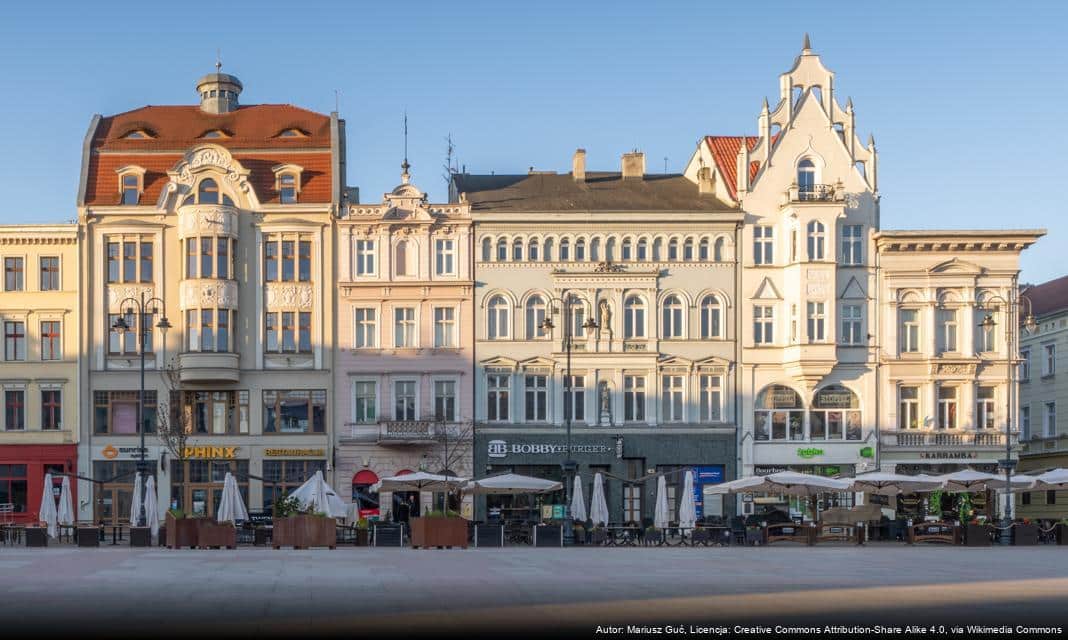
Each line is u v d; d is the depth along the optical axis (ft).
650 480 248.73
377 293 250.16
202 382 248.93
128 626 76.64
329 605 87.45
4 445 248.93
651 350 250.57
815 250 249.96
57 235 250.98
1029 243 253.24
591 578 111.34
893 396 252.21
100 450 249.14
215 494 249.55
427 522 178.40
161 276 250.78
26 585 102.27
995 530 207.82
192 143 257.96
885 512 249.55
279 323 250.98
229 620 79.51
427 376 249.75
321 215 251.60
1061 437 275.18
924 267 252.83
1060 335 277.23
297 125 261.24
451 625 77.61
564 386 250.57
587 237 252.01
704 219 251.60
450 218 250.78
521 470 249.14
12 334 251.39
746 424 250.78
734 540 199.93
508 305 250.98
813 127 255.09
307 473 249.75
